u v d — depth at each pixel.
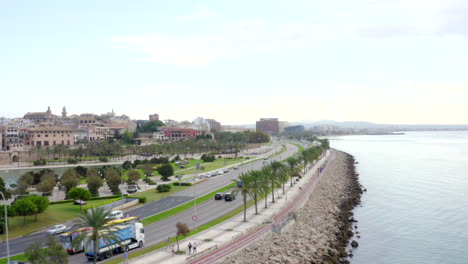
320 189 151.62
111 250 69.00
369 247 93.06
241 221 95.88
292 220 97.94
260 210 109.31
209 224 93.06
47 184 130.12
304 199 127.81
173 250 71.12
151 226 92.88
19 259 66.81
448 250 91.62
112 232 64.06
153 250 72.44
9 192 127.25
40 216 95.69
